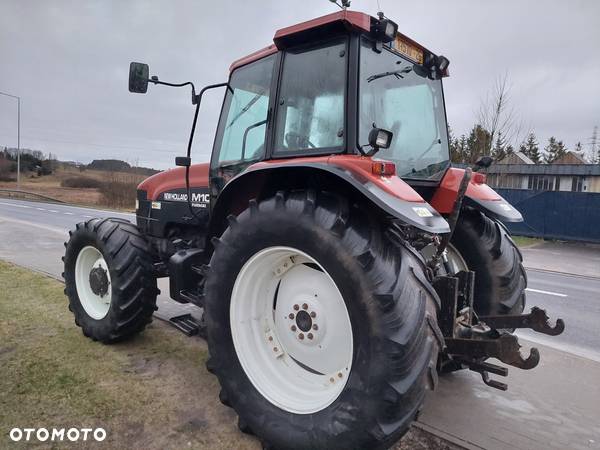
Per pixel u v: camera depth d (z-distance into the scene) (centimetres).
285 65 276
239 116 321
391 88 278
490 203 308
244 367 248
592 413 295
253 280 249
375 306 195
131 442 240
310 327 239
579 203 1479
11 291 516
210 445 240
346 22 236
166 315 457
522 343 436
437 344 207
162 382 307
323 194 222
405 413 195
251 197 283
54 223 1428
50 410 267
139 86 308
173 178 389
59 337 381
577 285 797
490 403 303
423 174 313
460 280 264
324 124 256
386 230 224
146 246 371
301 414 224
